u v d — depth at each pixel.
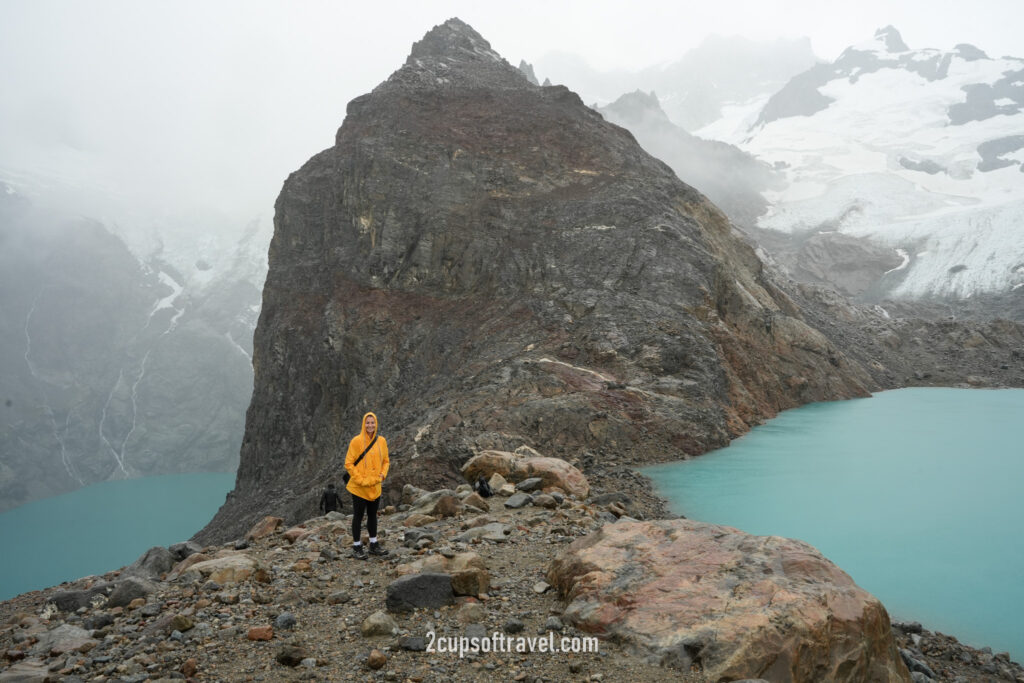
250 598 7.27
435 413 23.72
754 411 28.66
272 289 48.62
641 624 5.78
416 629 6.24
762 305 38.00
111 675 5.57
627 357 27.34
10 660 6.39
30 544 121.44
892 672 5.57
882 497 15.91
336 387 40.22
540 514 10.59
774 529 13.30
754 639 5.25
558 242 36.06
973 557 11.39
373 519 8.88
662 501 15.65
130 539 122.69
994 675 7.09
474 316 35.56
